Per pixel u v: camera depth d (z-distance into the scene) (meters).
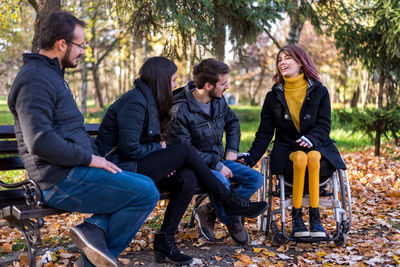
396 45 7.24
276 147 3.22
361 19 8.15
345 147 9.08
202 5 5.73
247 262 2.69
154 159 2.56
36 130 1.99
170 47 5.98
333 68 25.16
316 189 2.92
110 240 2.33
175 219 2.60
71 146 2.10
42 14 4.98
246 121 16.91
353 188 5.21
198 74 2.92
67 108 2.19
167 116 2.68
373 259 2.72
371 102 23.86
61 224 3.70
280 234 3.04
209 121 3.03
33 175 2.18
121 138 2.46
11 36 14.89
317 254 2.84
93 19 12.86
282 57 3.18
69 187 2.16
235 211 2.85
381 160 7.26
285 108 3.16
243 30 6.73
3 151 2.82
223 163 3.20
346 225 3.08
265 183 3.25
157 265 2.63
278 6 6.47
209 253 2.90
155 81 2.56
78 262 2.35
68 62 2.29
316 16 8.56
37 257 2.73
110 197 2.24
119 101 2.54
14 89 2.06
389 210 4.25
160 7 5.57
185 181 2.60
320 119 3.11
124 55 25.78
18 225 2.36
